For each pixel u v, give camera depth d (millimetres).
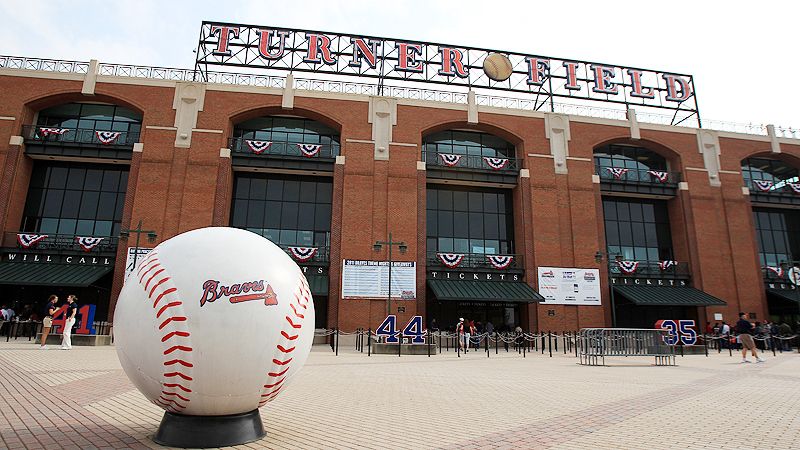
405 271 30453
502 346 31250
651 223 36969
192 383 4852
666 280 34406
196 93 31891
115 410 7152
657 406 8461
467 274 32125
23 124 30562
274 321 5066
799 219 39500
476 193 35312
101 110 32750
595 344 18141
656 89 38844
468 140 35781
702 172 36156
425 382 11617
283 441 5512
